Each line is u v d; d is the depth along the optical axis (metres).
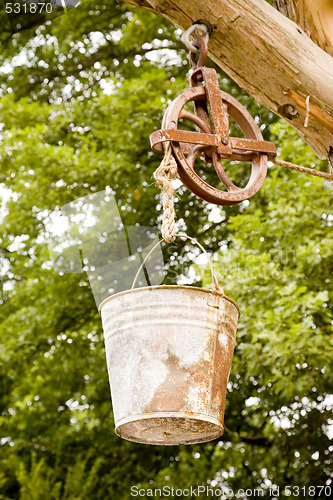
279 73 2.40
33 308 7.00
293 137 5.77
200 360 1.89
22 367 7.05
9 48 7.45
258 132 2.22
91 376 7.03
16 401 7.20
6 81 7.78
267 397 6.57
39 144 6.54
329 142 2.50
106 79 7.36
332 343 5.12
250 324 5.18
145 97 6.67
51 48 7.55
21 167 6.88
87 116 7.01
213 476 6.82
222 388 1.95
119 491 6.94
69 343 7.13
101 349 7.18
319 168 5.62
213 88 2.17
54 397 7.02
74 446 7.23
